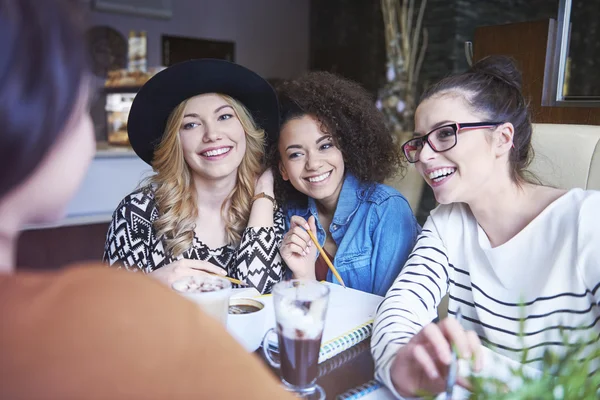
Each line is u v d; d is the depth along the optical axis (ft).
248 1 22.40
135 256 4.37
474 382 1.71
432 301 3.28
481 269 3.34
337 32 22.22
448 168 3.19
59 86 1.13
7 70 1.06
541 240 3.05
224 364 1.09
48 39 1.12
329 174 4.53
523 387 1.57
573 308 2.90
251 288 3.91
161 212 4.45
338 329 2.97
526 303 3.09
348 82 4.86
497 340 3.22
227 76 4.31
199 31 21.34
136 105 4.55
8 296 1.08
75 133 1.30
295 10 23.52
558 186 4.31
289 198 5.08
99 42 18.70
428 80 17.12
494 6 16.66
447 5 16.25
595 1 14.83
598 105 4.53
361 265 4.51
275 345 2.78
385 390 2.42
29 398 0.93
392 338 2.58
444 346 2.13
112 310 1.06
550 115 4.88
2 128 1.07
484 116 3.12
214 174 4.33
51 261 8.54
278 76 23.70
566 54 4.88
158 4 19.77
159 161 4.50
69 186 1.32
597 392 1.61
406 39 11.73
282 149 4.61
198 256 4.50
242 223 4.64
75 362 0.97
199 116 4.31
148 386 0.99
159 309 1.11
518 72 3.38
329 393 2.36
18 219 1.29
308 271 4.30
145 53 20.03
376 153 4.71
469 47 5.53
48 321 1.02
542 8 16.02
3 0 1.09
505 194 3.22
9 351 0.97
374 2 20.04
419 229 4.73
